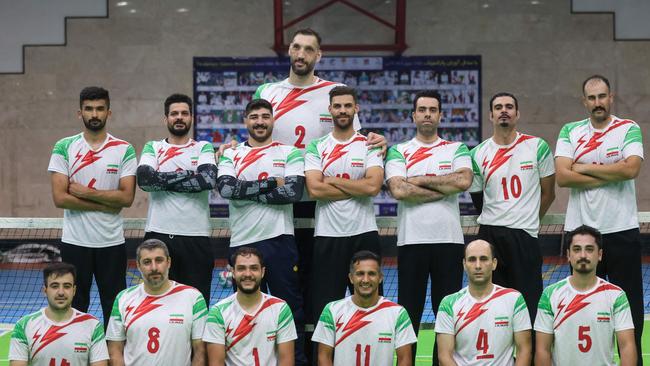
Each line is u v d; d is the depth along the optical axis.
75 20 19.14
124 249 8.35
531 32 19.08
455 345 7.68
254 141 8.25
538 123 19.17
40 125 19.22
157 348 7.58
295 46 8.47
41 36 19.14
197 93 19.14
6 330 12.13
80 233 8.20
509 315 7.56
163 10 19.14
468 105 19.03
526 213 8.21
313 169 8.11
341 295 8.10
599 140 8.11
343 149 8.18
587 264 7.43
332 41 19.03
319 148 8.23
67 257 8.21
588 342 7.55
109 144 8.35
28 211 19.27
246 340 7.57
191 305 7.69
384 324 7.59
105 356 7.67
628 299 8.03
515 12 19.05
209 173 8.05
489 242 8.26
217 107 19.16
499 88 19.11
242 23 19.12
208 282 8.32
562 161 8.15
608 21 19.06
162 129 19.27
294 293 8.08
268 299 7.67
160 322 7.59
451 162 8.20
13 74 19.20
